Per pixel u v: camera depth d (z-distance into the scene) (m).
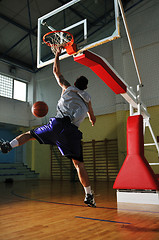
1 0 8.39
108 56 9.68
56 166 10.73
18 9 8.89
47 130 1.93
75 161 2.22
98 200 3.81
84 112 2.08
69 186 7.00
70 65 10.87
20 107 11.50
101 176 9.27
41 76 11.88
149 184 3.17
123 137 8.70
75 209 2.96
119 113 8.88
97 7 8.81
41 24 2.93
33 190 5.89
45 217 2.47
